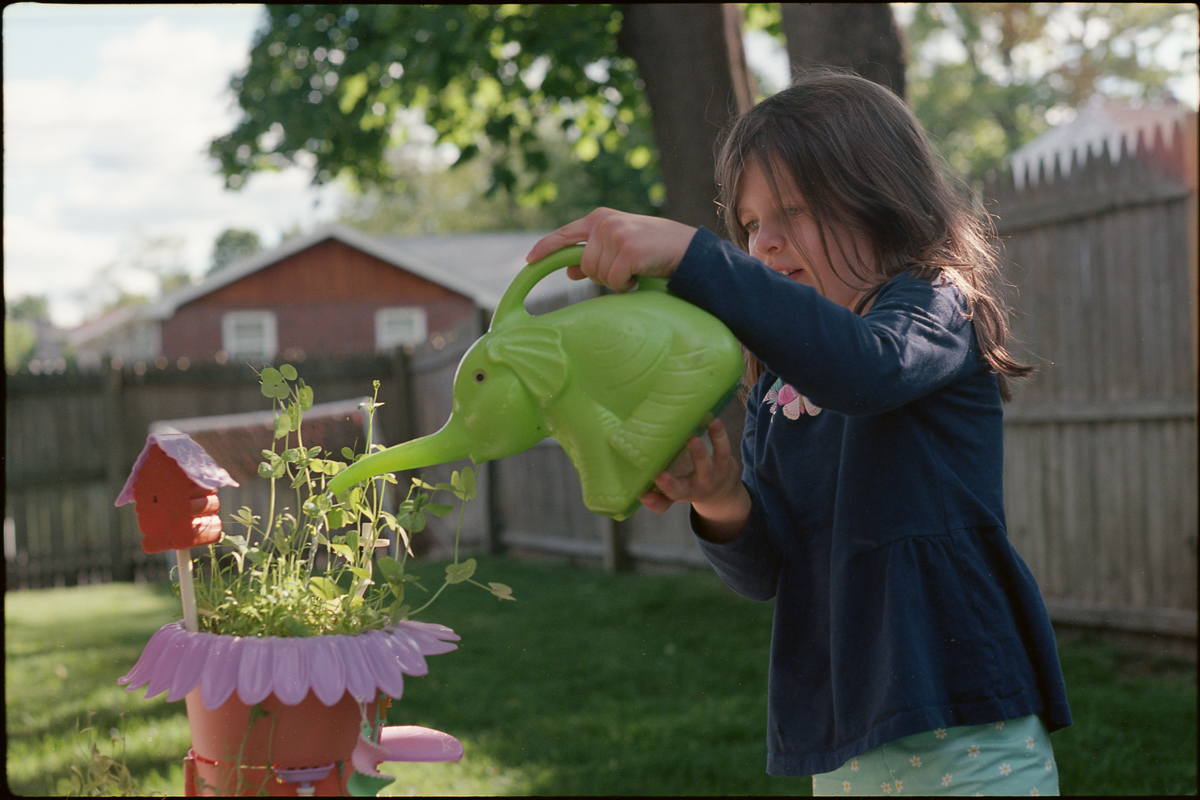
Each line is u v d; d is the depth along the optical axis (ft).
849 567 3.77
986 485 3.81
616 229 3.21
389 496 4.58
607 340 3.18
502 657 14.35
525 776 9.37
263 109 27.40
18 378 26.07
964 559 3.67
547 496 24.63
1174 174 12.81
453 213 136.36
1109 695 11.35
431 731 3.49
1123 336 13.55
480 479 26.99
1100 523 13.89
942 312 3.59
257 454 7.47
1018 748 3.57
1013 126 78.23
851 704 3.70
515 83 22.57
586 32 20.61
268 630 3.09
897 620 3.58
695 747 10.11
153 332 64.23
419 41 21.26
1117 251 13.60
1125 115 57.62
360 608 3.24
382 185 29.68
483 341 3.31
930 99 77.97
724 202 4.42
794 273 4.04
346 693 3.11
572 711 11.64
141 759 9.67
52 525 26.22
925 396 3.78
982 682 3.56
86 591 24.59
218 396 28.25
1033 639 3.73
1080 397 14.08
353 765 3.04
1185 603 12.91
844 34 12.33
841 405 3.19
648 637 15.20
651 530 21.40
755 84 15.34
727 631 15.26
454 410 3.35
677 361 3.15
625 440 3.14
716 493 3.92
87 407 26.81
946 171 4.67
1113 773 8.95
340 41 25.20
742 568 4.18
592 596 18.80
